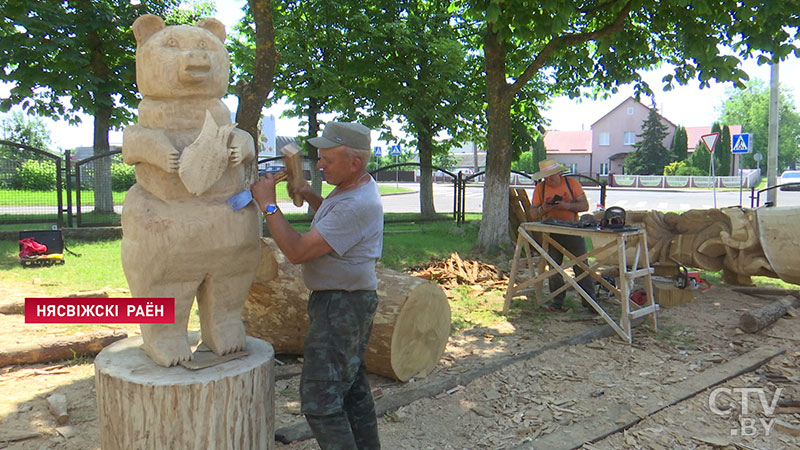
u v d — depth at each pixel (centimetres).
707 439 315
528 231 611
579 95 1149
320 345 234
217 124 258
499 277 755
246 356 263
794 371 421
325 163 239
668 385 392
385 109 1326
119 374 235
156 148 234
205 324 268
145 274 242
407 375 397
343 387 237
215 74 255
